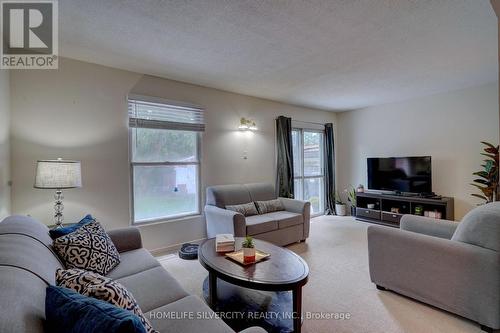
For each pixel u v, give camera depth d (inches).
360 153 219.9
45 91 105.1
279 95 174.7
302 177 213.8
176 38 93.7
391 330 71.4
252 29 87.8
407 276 85.1
